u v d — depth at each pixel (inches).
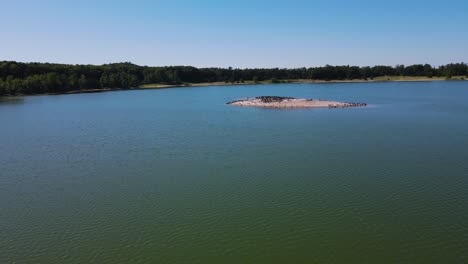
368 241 1050.7
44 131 2947.8
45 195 1443.2
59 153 2138.3
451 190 1411.2
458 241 1039.6
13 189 1518.2
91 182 1589.6
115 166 1834.4
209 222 1179.9
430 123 3024.1
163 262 966.4
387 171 1656.0
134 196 1412.4
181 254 1000.9
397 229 1115.3
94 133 2819.9
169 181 1578.5
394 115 3572.8
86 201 1371.8
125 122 3427.7
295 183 1518.2
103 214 1253.1
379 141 2288.4
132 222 1189.7
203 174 1667.1
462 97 5639.8
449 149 2048.5
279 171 1684.3
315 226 1142.3
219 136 2576.3
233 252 1006.4
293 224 1157.1
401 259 960.9
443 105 4466.0
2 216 1249.4
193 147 2220.7
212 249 1023.0
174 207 1299.2
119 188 1504.7
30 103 5556.1
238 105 4958.2
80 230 1142.3
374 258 968.3
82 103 5531.5
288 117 3577.8
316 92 7495.1
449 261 948.0
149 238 1085.8
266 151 2068.2
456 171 1641.2
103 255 1001.5
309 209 1262.3
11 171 1777.8
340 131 2679.6
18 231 1142.3
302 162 1825.8
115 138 2588.6
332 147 2138.3
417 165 1742.1
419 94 6422.2
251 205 1302.9
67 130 2984.7
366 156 1921.8
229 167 1768.0
